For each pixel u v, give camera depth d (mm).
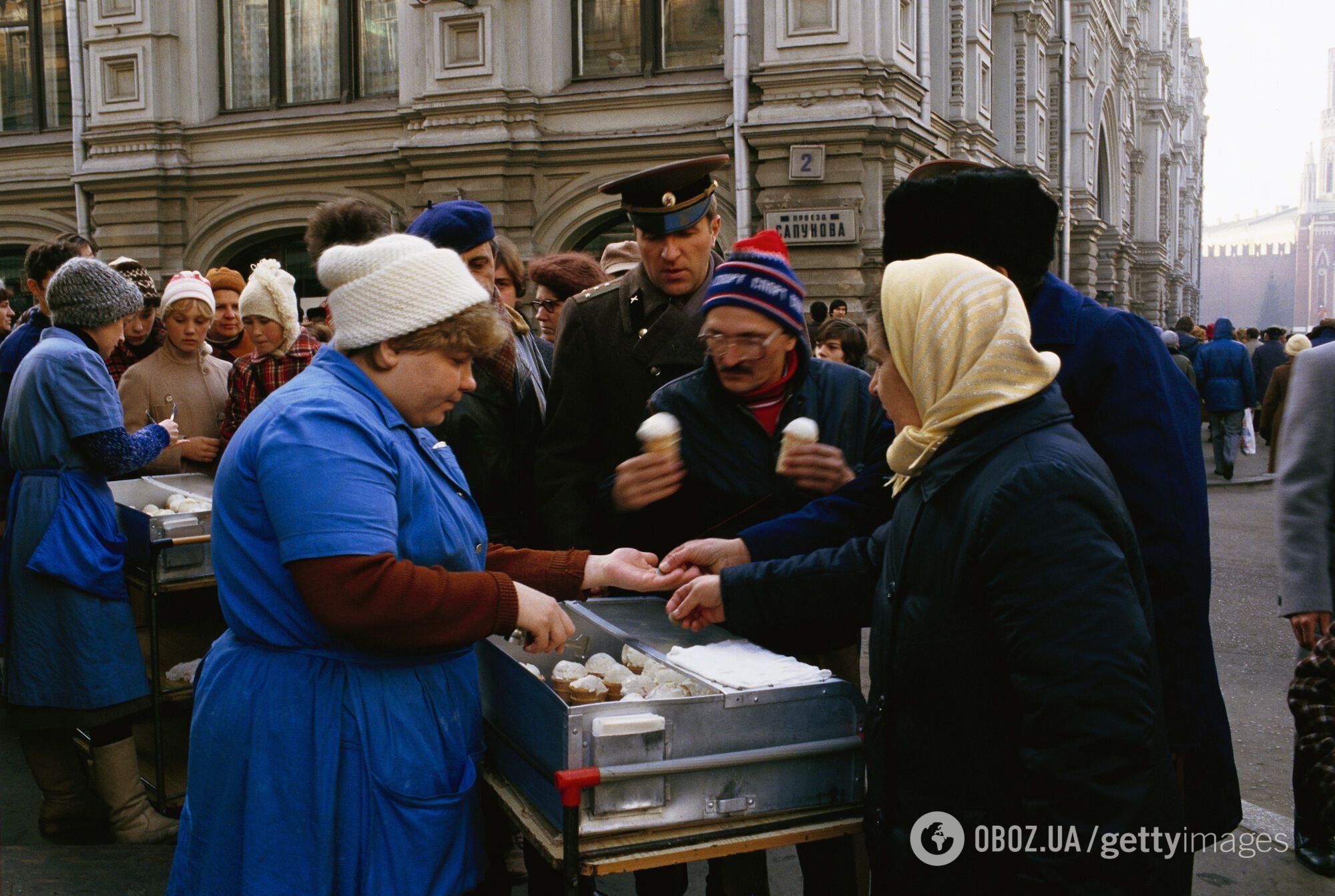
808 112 9586
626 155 10344
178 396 4102
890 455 1665
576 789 1609
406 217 11008
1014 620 1435
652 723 1678
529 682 1808
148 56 11500
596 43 10688
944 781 1566
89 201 12031
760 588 2018
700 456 2381
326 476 1644
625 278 2760
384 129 11094
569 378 2732
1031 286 1938
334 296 1771
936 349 1561
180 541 3213
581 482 2730
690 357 2621
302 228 11547
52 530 3055
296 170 11312
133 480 3773
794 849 3252
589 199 10500
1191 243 43625
